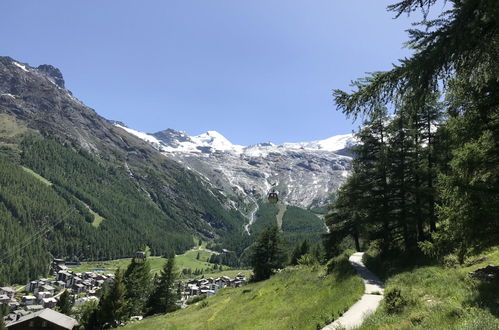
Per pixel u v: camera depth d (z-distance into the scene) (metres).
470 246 13.16
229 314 29.48
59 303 91.50
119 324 56.53
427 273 19.78
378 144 30.72
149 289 75.69
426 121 26.14
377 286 21.84
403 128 27.14
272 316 22.69
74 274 169.88
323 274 30.48
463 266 19.19
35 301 134.75
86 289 159.25
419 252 25.69
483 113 11.06
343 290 21.50
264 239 68.06
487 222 11.82
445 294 14.62
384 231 30.41
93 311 57.81
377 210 29.81
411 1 6.41
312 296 24.31
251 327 21.80
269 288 34.16
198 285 159.75
